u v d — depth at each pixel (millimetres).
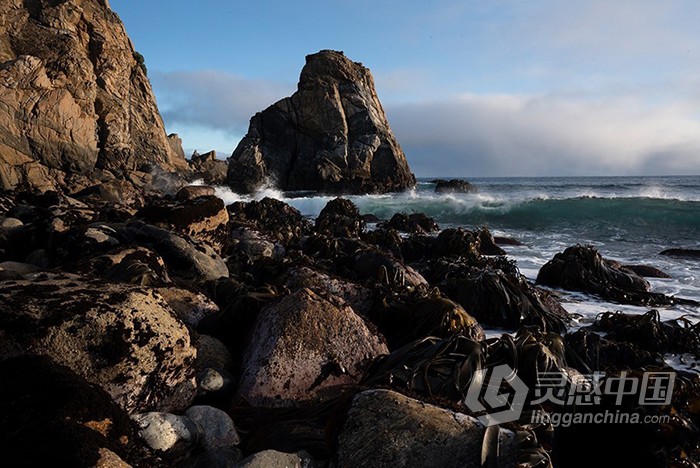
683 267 12859
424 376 3793
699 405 3273
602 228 21344
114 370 3539
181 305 5617
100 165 36000
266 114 58188
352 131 57031
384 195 43906
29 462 2377
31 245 7965
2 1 33250
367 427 3076
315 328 4738
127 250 6566
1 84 27125
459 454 2879
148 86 47031
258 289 6031
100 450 2555
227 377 4508
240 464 2883
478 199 29688
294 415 3912
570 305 9250
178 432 3305
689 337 6766
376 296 6918
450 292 8656
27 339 3406
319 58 59031
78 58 32781
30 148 28000
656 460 3123
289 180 56562
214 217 9828
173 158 50719
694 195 35656
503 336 4332
